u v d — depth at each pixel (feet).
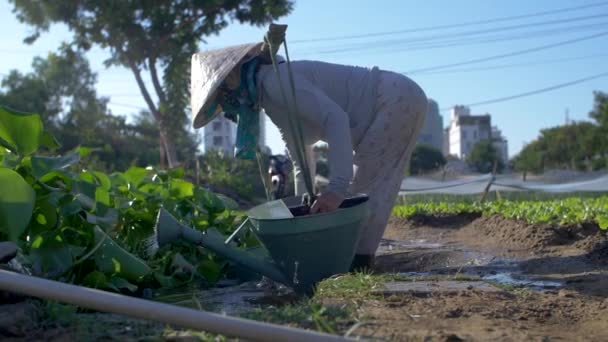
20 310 11.07
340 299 12.12
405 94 16.38
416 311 11.27
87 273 14.29
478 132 317.22
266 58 15.30
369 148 16.46
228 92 15.52
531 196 55.93
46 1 61.93
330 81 16.21
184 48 64.85
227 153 85.10
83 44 64.59
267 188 16.38
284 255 13.47
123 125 135.13
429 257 21.65
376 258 22.11
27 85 123.85
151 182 20.33
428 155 165.27
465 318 10.99
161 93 65.98
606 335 10.42
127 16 62.03
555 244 23.29
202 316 8.00
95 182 17.02
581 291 14.08
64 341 9.91
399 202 53.21
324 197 13.80
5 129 15.03
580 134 188.14
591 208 28.86
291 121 14.53
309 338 7.43
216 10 64.95
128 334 10.16
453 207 36.14
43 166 14.75
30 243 13.75
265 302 13.97
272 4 64.90
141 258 16.61
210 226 19.04
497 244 25.34
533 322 11.25
